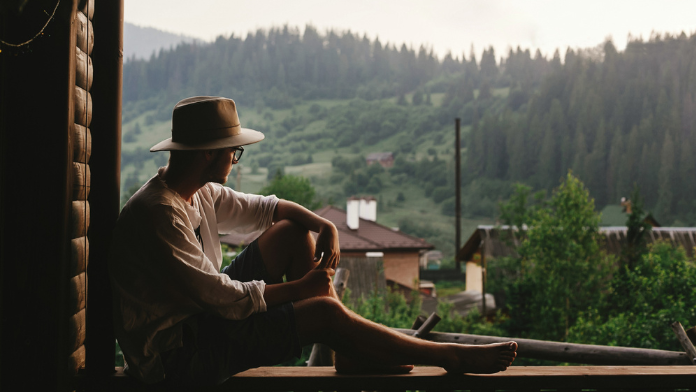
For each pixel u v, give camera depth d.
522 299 12.80
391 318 11.72
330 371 2.12
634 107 140.50
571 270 11.86
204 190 2.19
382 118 196.62
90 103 2.13
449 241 111.38
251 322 1.92
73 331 2.07
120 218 1.91
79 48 1.99
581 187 12.42
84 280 2.18
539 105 157.88
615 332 9.06
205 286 1.83
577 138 135.88
